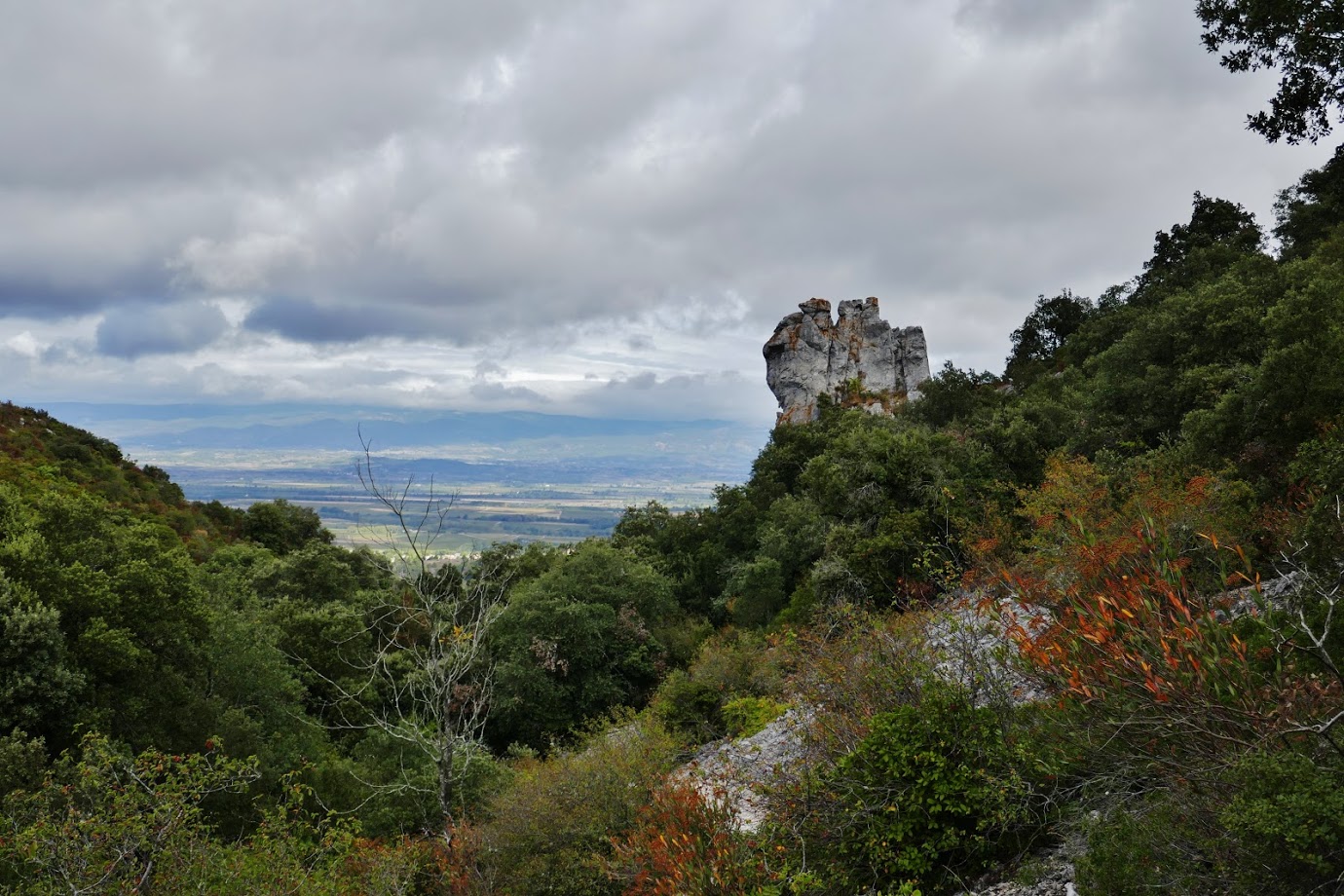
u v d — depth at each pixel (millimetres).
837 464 30312
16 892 9312
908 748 8344
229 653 22625
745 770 12180
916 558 22438
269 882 10117
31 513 19109
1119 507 14961
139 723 16797
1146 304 53188
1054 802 7637
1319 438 12836
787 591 36188
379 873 11906
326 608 30953
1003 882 7219
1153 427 26203
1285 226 48969
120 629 16469
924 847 7863
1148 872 5551
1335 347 15062
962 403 51625
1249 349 25984
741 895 7531
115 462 61844
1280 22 12641
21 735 12891
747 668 23031
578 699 32062
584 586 35750
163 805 9703
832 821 8867
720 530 46656
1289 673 5867
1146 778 6629
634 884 9734
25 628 14094
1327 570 7160
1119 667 5438
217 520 63094
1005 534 17953
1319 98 13016
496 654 32125
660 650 35312
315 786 19812
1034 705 8086
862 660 10508
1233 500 13016
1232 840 5023
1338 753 4750
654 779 12914
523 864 12828
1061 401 37906
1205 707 5152
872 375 76062
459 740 14156
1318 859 4238
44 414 61438
